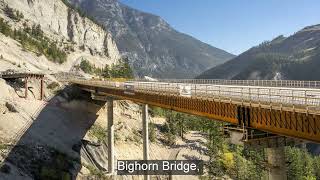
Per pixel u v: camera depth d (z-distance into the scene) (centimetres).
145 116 7838
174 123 12069
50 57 18750
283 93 3838
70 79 10069
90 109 9069
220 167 10181
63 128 7650
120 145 8625
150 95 5541
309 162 13450
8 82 8006
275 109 2812
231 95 3725
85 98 9138
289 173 11556
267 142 3206
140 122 10681
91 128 8394
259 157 11388
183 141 11756
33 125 6969
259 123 3047
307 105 2573
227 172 10250
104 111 9475
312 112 2477
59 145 6919
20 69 10094
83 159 7138
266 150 3334
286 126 2736
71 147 7175
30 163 5834
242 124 3238
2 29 16325
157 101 5288
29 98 8038
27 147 6134
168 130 11538
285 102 2897
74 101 8888
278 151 3219
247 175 10331
